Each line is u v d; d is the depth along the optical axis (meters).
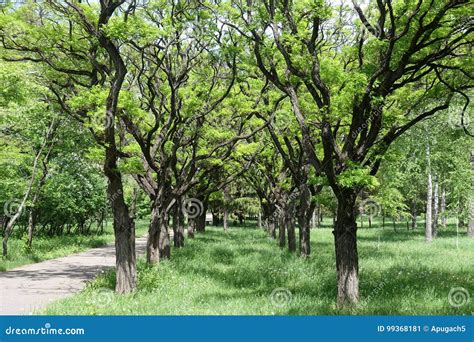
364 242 30.61
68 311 10.35
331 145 11.69
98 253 26.47
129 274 12.88
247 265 18.42
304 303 11.40
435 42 11.73
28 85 15.31
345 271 11.41
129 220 13.09
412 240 31.97
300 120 12.65
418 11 10.53
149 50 16.50
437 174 32.25
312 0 11.70
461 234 37.53
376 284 13.55
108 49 12.11
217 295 12.52
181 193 19.84
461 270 15.91
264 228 47.53
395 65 11.75
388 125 12.73
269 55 13.39
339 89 11.99
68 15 13.80
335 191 11.58
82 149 26.03
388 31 11.28
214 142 21.83
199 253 22.67
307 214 20.77
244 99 19.41
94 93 13.56
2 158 21.11
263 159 27.31
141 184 18.67
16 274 17.38
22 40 15.08
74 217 35.97
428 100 13.72
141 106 17.48
